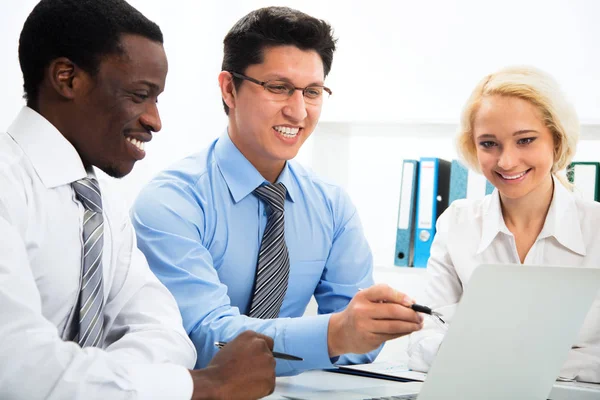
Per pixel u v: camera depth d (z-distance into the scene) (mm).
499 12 2875
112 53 1164
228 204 1839
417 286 2707
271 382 1069
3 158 1131
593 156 2848
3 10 2645
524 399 1179
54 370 903
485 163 1909
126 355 1180
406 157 3131
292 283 1937
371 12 3066
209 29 3271
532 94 1829
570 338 1162
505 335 1041
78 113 1182
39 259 1146
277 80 1743
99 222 1228
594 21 2725
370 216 3164
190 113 3232
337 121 2820
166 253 1662
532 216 1977
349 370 1580
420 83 2988
